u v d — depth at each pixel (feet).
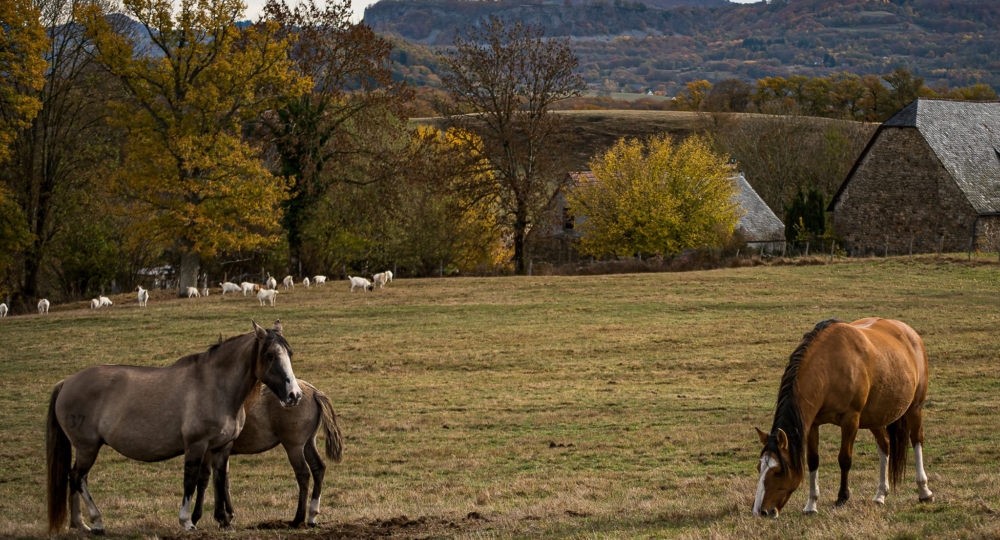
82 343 107.86
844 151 275.80
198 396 35.45
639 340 103.40
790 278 145.89
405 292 145.89
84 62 156.15
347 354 98.58
